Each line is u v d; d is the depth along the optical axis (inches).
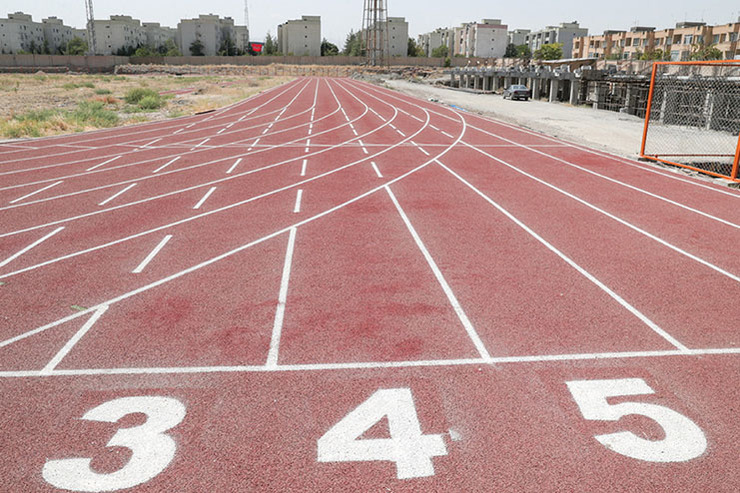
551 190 571.5
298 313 284.4
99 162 732.7
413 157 772.6
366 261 361.1
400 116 1364.4
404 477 171.2
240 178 627.8
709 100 1105.4
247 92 2191.2
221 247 389.1
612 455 180.7
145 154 796.0
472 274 338.6
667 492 165.3
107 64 4534.9
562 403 208.5
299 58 4955.7
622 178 633.6
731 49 3004.4
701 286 320.5
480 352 245.9
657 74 1307.8
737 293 310.5
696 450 183.2
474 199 531.2
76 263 357.7
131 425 195.9
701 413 202.8
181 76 3927.2
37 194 551.8
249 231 426.6
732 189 579.5
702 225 445.7
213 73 4379.9
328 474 172.6
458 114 1432.1
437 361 238.2
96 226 441.7
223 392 215.8
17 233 422.9
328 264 355.6
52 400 210.8
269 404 208.1
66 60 4419.3
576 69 1815.9
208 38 5885.8
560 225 444.8
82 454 181.5
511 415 201.5
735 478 170.9
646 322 274.8
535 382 222.2
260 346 250.8
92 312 285.9
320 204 509.0
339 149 844.0
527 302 297.9
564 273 340.5
